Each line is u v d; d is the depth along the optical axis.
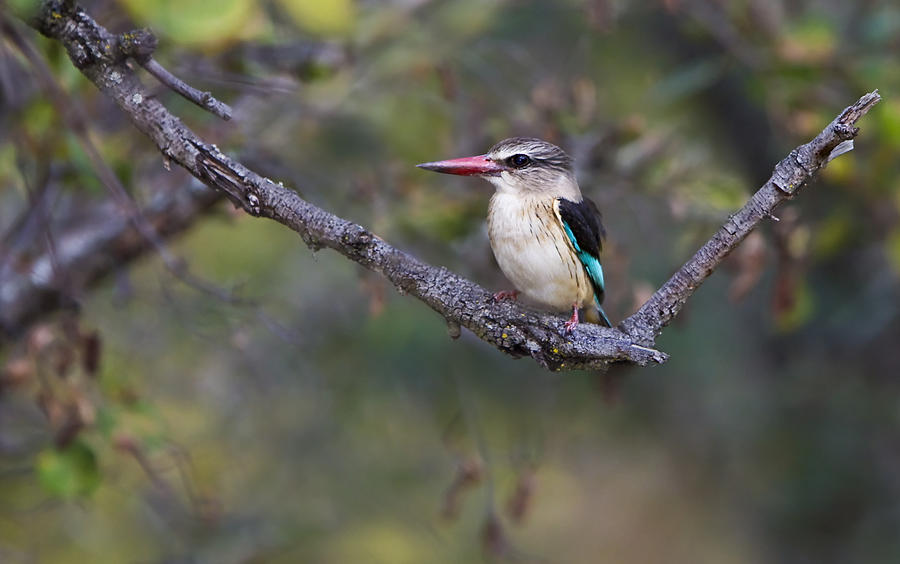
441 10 11.31
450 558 13.80
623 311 11.13
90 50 5.61
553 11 14.26
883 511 15.80
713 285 15.56
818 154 5.10
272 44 9.75
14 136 8.70
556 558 18.16
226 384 13.03
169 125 5.57
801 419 16.12
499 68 13.63
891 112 10.61
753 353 16.17
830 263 14.93
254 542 11.94
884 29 11.78
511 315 5.43
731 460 17.28
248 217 10.05
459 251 11.10
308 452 13.88
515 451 12.06
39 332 8.37
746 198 11.44
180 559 11.45
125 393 8.81
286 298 13.06
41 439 10.22
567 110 11.52
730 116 14.62
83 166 8.45
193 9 6.70
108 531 12.12
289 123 10.98
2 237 10.22
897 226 11.42
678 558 19.11
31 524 11.62
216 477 12.54
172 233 10.04
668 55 14.91
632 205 12.05
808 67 11.00
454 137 11.84
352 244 5.44
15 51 8.04
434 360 13.52
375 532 13.56
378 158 11.88
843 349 15.43
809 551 16.27
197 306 9.88
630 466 18.09
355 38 10.53
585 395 15.66
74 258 9.86
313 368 13.14
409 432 14.26
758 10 11.63
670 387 16.56
